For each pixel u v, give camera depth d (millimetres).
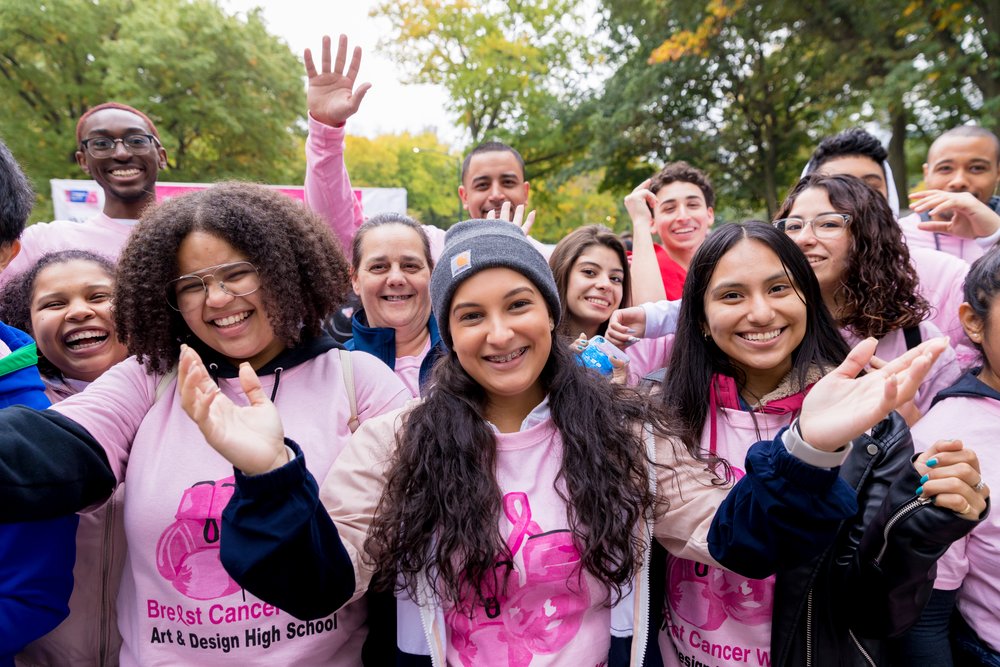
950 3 9883
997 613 1668
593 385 1615
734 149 15609
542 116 17656
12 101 14008
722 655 1566
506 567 1417
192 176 15688
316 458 1560
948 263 2521
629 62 16172
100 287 2094
